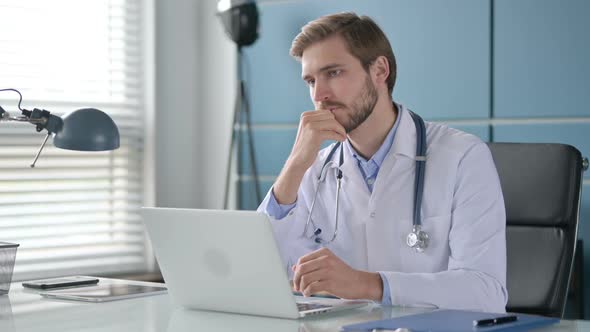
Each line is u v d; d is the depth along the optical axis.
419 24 3.53
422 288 1.79
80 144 2.00
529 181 2.33
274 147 3.93
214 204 4.15
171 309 1.79
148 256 3.99
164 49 4.02
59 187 3.67
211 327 1.57
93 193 3.81
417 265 2.09
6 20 3.53
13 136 3.53
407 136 2.17
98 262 3.80
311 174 2.30
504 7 3.33
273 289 1.62
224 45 4.09
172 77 4.07
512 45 3.32
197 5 4.18
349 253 2.20
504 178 2.37
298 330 1.52
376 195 2.16
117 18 3.89
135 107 3.96
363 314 1.69
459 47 3.43
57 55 3.68
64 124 2.02
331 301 1.87
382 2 3.61
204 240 1.68
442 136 2.19
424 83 3.52
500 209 2.04
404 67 3.57
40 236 3.60
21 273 3.53
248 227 1.59
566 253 2.26
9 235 3.52
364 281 1.76
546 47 3.25
